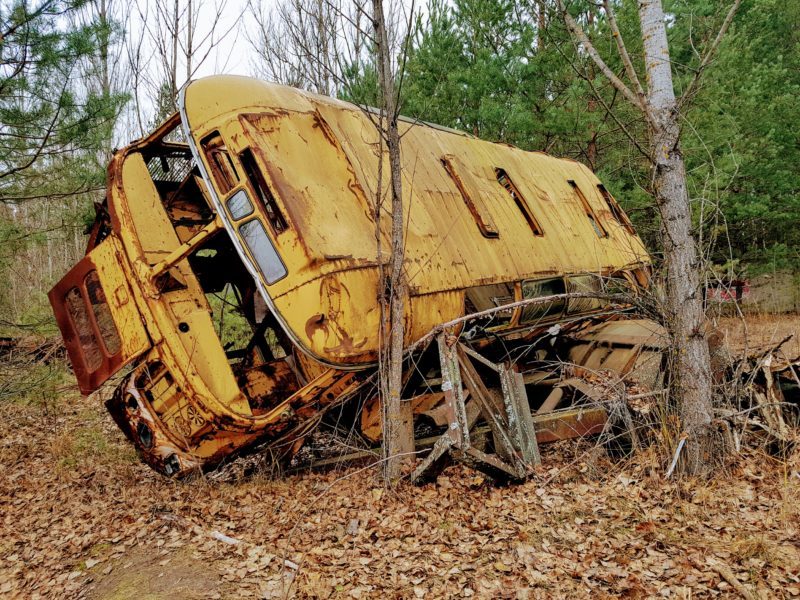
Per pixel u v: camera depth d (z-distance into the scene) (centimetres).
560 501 545
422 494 564
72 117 905
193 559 487
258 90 591
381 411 566
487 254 689
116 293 613
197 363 586
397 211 534
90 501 648
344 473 644
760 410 650
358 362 547
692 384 560
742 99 1562
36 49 821
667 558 440
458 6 1519
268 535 519
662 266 685
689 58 1551
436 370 703
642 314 746
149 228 628
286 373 723
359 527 515
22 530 589
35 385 957
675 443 570
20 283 1597
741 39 1727
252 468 684
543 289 768
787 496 511
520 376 631
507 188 841
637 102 552
